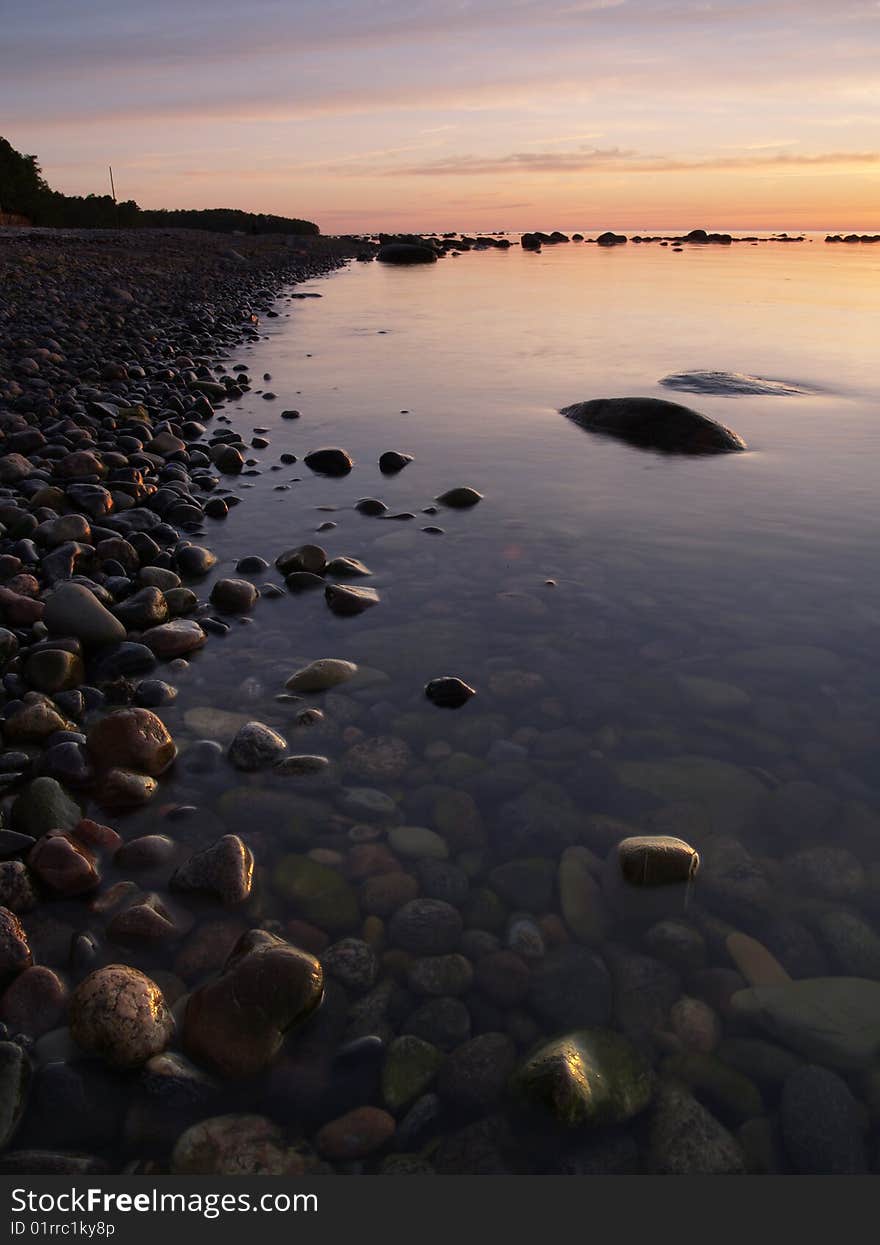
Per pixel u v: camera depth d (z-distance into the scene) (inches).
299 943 90.0
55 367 413.7
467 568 197.0
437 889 97.7
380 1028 80.5
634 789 115.4
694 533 218.4
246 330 644.7
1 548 189.6
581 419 348.8
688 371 452.8
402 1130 71.6
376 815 110.7
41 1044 78.0
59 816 106.1
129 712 121.2
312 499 252.5
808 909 94.3
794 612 169.9
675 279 1113.4
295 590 185.8
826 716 131.9
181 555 197.2
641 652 154.3
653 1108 73.4
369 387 431.2
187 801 113.7
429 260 1740.9
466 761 122.2
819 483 261.0
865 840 104.7
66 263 967.0
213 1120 71.4
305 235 2906.0
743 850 103.3
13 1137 70.2
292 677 144.9
